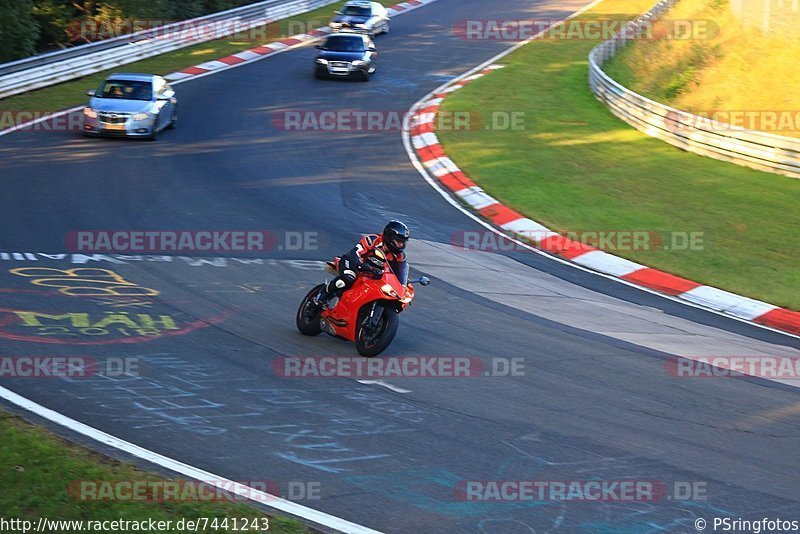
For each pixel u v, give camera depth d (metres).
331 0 190.25
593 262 60.03
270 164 80.19
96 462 26.42
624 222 68.19
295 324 43.16
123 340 38.44
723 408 35.94
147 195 66.81
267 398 33.41
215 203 66.31
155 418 30.61
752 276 57.59
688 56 129.50
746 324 50.22
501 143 91.12
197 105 101.81
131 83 87.00
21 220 57.75
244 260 53.38
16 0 117.25
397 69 131.25
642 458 30.47
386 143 91.50
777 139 81.88
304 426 31.06
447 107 106.12
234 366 36.53
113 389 32.88
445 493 26.94
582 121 102.00
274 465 27.86
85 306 42.53
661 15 162.38
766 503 27.73
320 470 27.77
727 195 75.75
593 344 43.44
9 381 32.72
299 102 107.31
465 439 31.03
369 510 25.50
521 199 73.38
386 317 38.78
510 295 51.28
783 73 114.38
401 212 68.81
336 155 85.44
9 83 98.88
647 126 96.81
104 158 76.88
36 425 28.78
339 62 118.44
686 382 38.81
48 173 70.69
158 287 46.75
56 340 37.62
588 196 74.75
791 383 39.84
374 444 30.03
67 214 60.16
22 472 24.84
